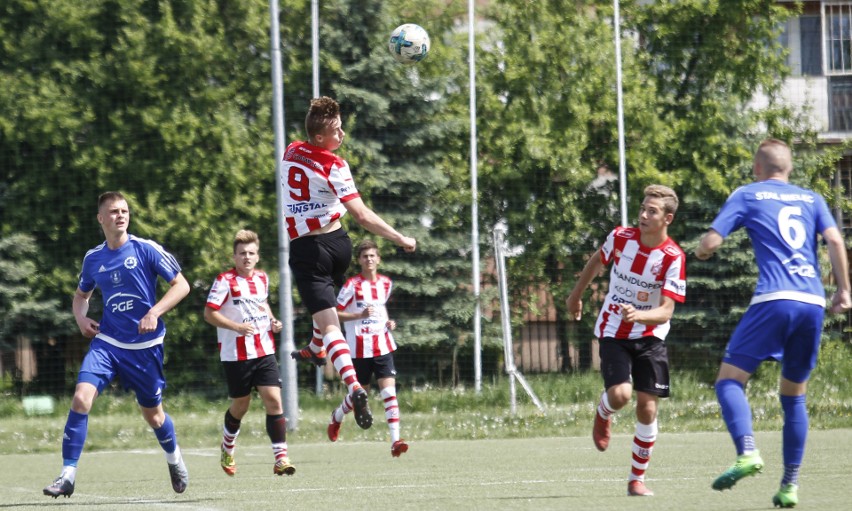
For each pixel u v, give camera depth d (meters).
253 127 66.44
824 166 75.62
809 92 76.25
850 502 17.23
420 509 17.19
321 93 67.25
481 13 74.19
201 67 66.12
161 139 65.19
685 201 70.44
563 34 72.00
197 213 64.81
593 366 68.06
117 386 63.34
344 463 31.25
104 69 65.31
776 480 22.17
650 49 75.56
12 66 65.38
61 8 65.06
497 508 17.09
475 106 64.38
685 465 27.45
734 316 67.88
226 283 28.06
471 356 66.31
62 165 65.25
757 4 74.56
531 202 68.81
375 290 34.66
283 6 66.69
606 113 71.06
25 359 64.50
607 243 21.36
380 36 67.56
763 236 17.70
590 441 40.78
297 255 21.48
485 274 67.06
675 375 64.19
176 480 21.91
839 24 79.94
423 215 66.94
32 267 64.12
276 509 17.86
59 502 20.83
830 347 67.56
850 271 73.31
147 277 21.30
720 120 72.31
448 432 45.00
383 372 34.16
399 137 66.69
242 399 27.61
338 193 21.17
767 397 57.94
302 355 23.53
